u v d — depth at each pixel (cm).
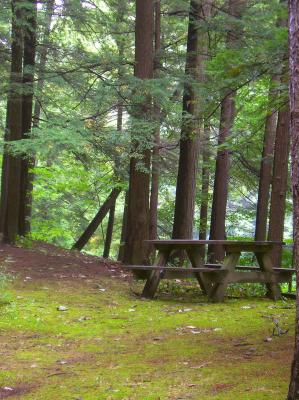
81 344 563
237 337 568
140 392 375
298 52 319
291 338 548
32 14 1303
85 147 1362
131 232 1242
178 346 535
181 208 1335
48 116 1581
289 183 1644
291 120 319
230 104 1429
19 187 1422
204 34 1300
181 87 1226
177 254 1364
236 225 2192
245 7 1230
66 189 2078
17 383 421
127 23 1675
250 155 1616
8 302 761
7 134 1430
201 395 355
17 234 1399
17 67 1338
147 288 877
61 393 386
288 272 882
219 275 834
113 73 1476
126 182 1872
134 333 611
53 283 943
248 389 361
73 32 1706
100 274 1095
